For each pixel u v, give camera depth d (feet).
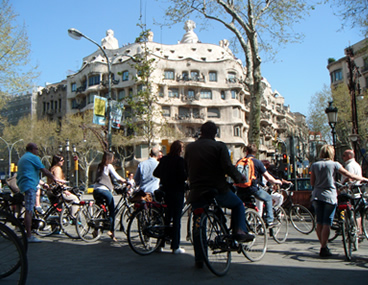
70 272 16.52
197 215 15.89
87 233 26.25
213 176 16.57
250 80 49.73
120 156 176.35
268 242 25.76
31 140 186.29
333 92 130.82
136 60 76.38
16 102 263.29
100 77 198.59
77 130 169.27
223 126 197.88
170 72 194.90
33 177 25.70
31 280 15.05
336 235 25.50
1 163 268.62
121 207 28.84
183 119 189.57
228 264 16.40
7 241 11.50
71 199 28.35
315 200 20.75
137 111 78.43
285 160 73.56
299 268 17.24
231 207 16.93
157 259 19.61
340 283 14.49
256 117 48.47
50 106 236.02
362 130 120.57
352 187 24.70
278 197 26.32
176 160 21.58
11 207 30.01
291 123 296.30
